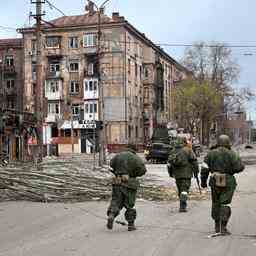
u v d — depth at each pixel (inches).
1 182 673.0
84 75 3152.1
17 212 549.6
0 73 3201.3
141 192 689.6
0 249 356.2
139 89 3435.0
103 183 744.3
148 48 3607.3
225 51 3344.0
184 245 362.0
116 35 3090.6
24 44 3275.1
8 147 1654.8
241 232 415.5
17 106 3346.5
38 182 679.7
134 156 424.5
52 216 521.0
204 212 541.0
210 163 402.0
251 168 1443.2
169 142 1939.0
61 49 3206.2
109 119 2913.4
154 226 448.1
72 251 343.9
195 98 3218.5
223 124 3922.2
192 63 3344.0
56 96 3196.4
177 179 549.6
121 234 408.5
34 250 350.6
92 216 518.9
